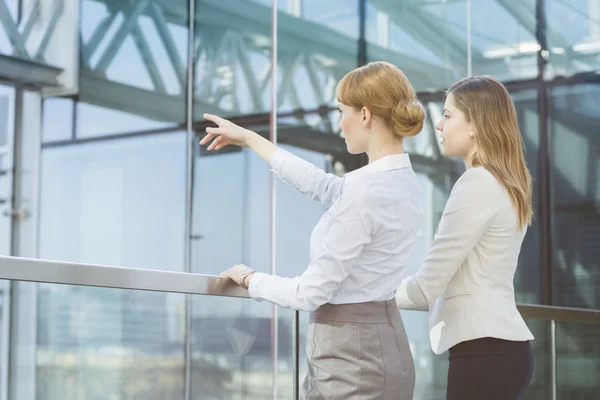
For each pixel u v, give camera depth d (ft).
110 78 27.17
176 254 27.20
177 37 27.53
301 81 23.63
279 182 24.67
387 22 21.67
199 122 27.14
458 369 5.99
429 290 5.91
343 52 22.52
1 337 12.72
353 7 22.39
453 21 20.75
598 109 20.65
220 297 6.90
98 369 6.87
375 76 5.53
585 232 20.20
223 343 6.95
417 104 5.54
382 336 5.44
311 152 23.15
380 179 5.38
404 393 5.54
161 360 6.61
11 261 4.81
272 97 24.85
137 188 27.40
